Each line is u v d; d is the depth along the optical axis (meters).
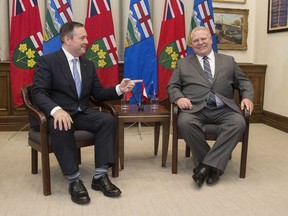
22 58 3.53
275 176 2.62
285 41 4.09
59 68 2.34
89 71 2.50
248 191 2.33
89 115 2.35
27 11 3.49
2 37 3.89
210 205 2.11
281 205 2.12
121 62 4.08
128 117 2.64
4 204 2.09
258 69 4.51
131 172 2.68
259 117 4.65
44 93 2.27
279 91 4.26
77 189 2.13
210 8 3.77
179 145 3.47
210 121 2.67
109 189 2.21
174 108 2.58
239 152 3.25
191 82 2.72
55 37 3.52
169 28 3.80
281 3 4.10
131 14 3.66
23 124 4.01
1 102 3.92
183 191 2.32
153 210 2.03
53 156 3.04
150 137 3.82
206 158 2.42
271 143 3.58
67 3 3.54
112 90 2.47
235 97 3.54
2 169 2.71
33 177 2.55
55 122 2.11
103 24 3.69
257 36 4.68
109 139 2.27
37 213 1.98
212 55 2.77
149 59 3.74
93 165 2.85
